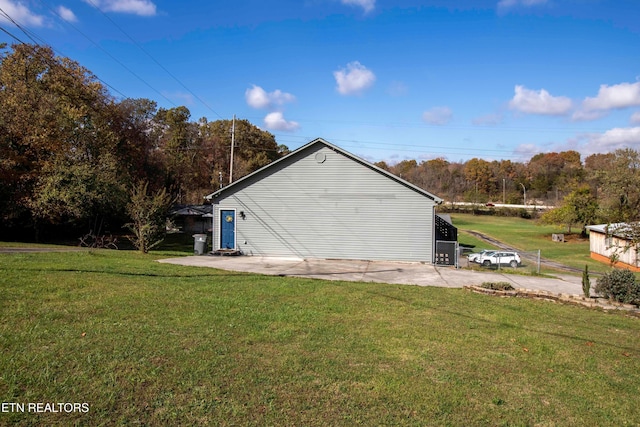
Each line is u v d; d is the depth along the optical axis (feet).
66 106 92.73
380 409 13.12
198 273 38.34
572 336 23.56
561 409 14.16
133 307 23.02
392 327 22.90
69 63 98.73
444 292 35.70
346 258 60.49
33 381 13.24
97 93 104.47
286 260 58.44
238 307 25.09
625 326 27.09
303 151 61.72
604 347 21.75
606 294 35.24
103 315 21.01
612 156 138.21
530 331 24.00
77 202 78.95
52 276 30.07
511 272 54.08
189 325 20.39
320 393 13.94
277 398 13.38
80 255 46.83
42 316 19.99
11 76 84.99
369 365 16.85
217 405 12.63
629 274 35.12
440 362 17.83
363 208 60.23
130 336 18.02
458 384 15.58
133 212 58.54
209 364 15.65
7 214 79.30
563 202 164.14
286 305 26.58
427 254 58.70
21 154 82.74
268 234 62.64
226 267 46.47
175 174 154.40
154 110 138.41
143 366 14.99
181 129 172.04
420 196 58.85
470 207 262.06
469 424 12.62
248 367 15.67
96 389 13.05
